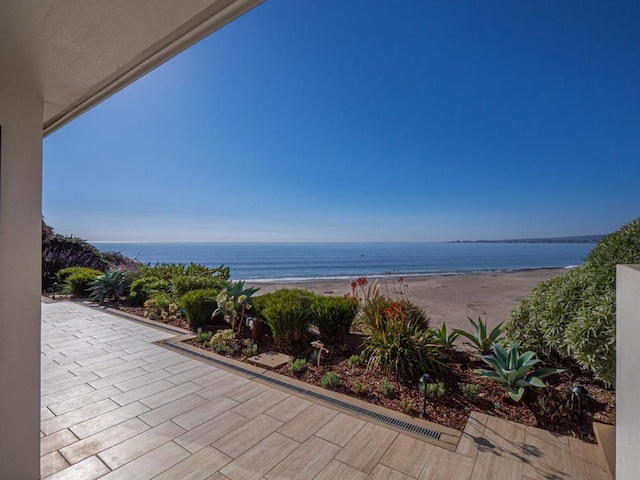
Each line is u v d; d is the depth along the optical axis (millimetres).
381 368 3285
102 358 3754
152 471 1880
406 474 1857
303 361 3438
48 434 2242
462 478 1823
